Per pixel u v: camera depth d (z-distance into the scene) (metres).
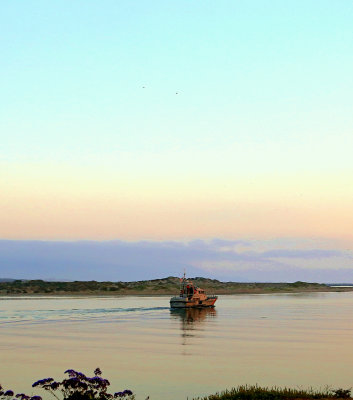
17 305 140.25
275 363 48.28
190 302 133.88
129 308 132.38
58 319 98.62
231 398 28.52
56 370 44.88
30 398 24.03
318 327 83.81
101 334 73.62
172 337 69.75
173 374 42.78
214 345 61.41
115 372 43.81
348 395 29.86
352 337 69.44
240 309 133.88
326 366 46.66
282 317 105.56
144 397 34.56
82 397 23.95
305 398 28.78
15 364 48.00
